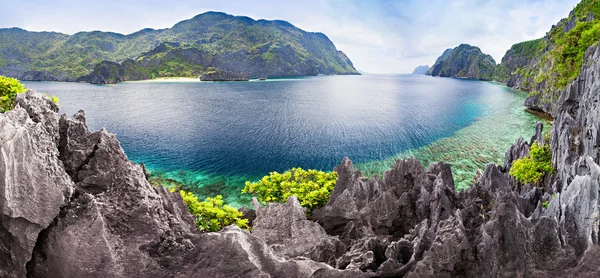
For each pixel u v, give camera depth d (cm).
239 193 5150
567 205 1619
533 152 3984
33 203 1209
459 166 6225
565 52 10381
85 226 1238
